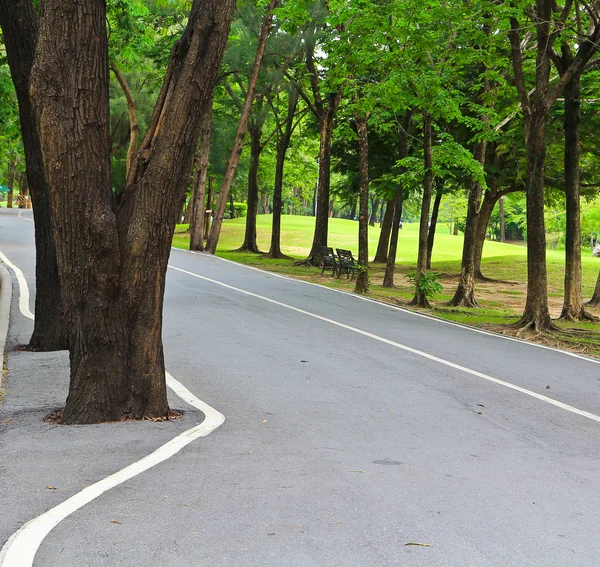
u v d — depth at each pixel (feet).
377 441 22.20
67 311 24.58
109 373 24.44
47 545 13.56
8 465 18.58
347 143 112.98
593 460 21.29
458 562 13.32
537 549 14.08
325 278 87.15
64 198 23.85
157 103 25.05
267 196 278.67
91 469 18.31
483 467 19.80
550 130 84.79
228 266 91.04
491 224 325.62
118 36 89.97
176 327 44.70
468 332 51.42
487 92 70.59
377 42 61.05
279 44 105.50
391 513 15.74
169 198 24.95
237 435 22.33
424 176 67.67
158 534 14.16
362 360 37.50
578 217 64.44
